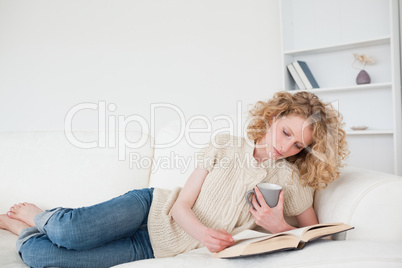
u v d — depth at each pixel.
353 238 1.01
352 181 1.14
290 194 1.25
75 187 1.52
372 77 3.10
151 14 3.93
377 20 3.05
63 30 4.20
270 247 0.87
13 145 1.58
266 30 3.48
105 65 4.11
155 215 1.31
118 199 1.29
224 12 3.64
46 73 4.27
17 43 4.32
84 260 1.14
